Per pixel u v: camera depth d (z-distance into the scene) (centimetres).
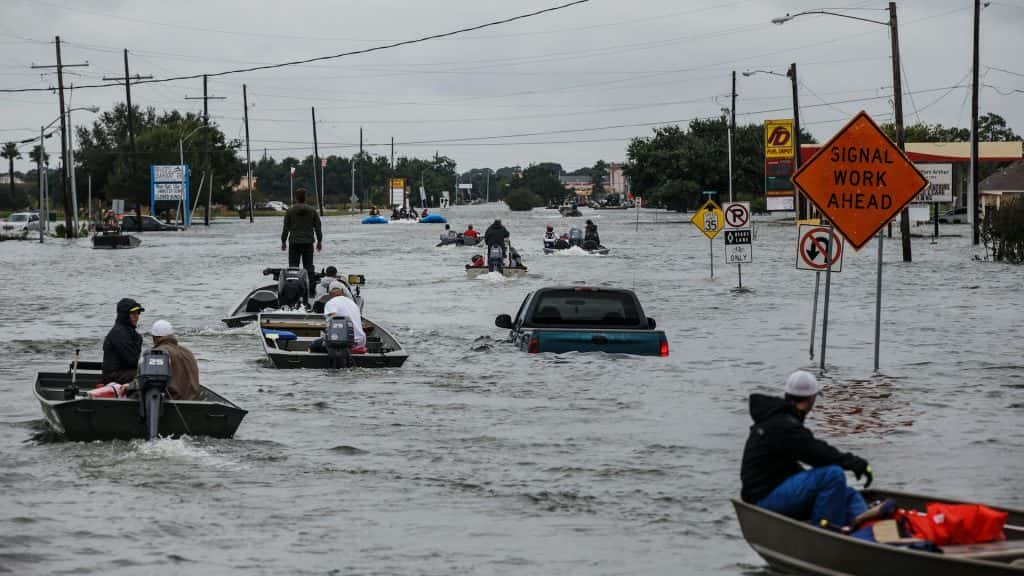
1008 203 8500
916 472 2091
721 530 1741
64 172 14675
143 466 2131
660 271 7875
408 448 2323
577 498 1928
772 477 1568
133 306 2622
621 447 2342
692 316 5016
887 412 2722
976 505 1488
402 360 3447
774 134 15138
